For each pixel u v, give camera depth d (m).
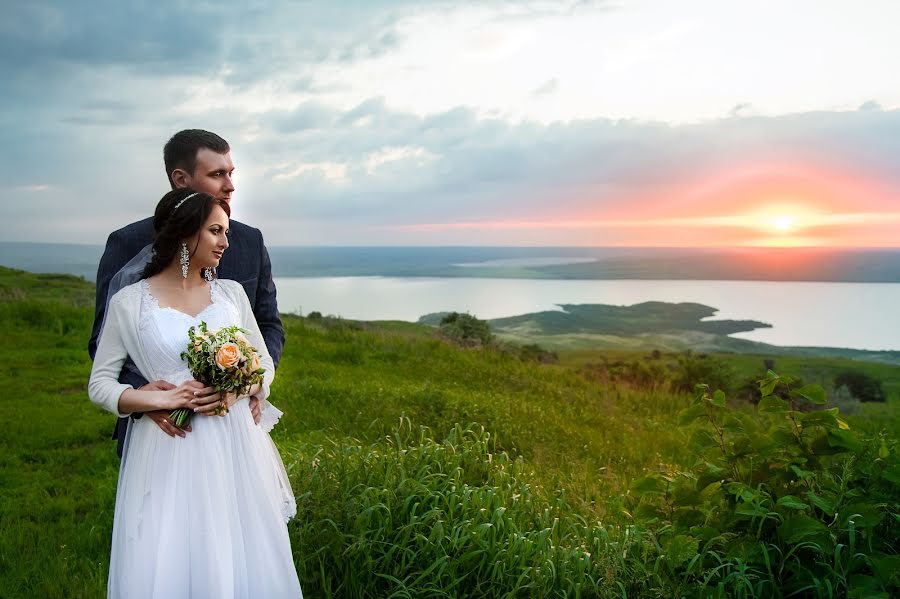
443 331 25.09
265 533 3.18
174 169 3.65
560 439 8.73
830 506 3.52
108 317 3.26
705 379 17.59
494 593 3.90
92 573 4.57
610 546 4.09
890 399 20.12
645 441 9.29
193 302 3.36
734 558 3.58
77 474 7.06
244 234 4.00
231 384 3.12
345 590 4.00
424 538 4.07
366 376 12.94
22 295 21.17
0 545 5.01
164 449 3.09
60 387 10.98
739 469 4.07
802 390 3.98
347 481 4.78
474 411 9.34
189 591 2.96
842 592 3.45
